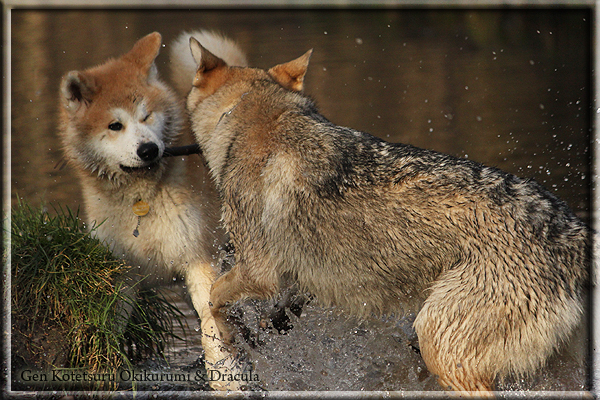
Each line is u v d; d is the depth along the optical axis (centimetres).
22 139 1709
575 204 1175
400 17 4700
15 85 2377
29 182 1337
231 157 704
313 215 632
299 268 659
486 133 1755
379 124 1930
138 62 800
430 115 2038
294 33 4134
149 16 5188
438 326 561
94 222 744
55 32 4016
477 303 548
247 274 688
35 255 669
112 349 660
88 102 748
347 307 659
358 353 741
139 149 712
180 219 750
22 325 647
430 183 596
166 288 814
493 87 2495
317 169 640
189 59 897
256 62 2719
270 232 662
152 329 748
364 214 610
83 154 745
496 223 560
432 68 3019
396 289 619
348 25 4575
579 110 1975
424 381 689
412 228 590
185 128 843
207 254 773
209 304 728
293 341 751
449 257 577
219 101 756
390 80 2722
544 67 2878
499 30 3834
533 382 582
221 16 5244
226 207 710
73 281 664
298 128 681
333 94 2438
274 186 659
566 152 1506
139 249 750
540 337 541
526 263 547
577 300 550
